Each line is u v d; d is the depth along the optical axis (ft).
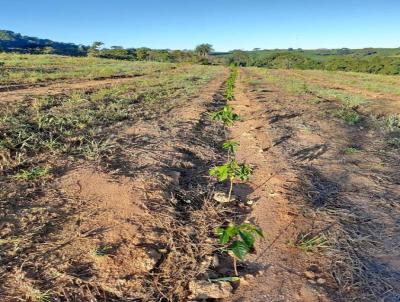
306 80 95.61
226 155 24.71
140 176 18.07
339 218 16.06
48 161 19.24
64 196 15.53
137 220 14.29
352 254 13.48
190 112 36.68
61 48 343.67
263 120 36.14
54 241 12.57
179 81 71.41
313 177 20.77
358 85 82.58
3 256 11.64
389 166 23.24
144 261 12.15
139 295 10.97
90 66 94.12
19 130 22.58
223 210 16.52
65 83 54.44
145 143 23.99
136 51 294.46
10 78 54.60
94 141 22.97
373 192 19.06
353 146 27.73
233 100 51.80
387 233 15.06
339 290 11.60
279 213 16.35
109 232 13.29
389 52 405.39
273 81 88.48
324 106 47.42
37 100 35.22
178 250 13.21
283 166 22.34
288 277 12.14
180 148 24.26
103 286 11.02
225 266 12.76
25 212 14.03
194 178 19.97
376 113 43.75
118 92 45.93
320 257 13.25
